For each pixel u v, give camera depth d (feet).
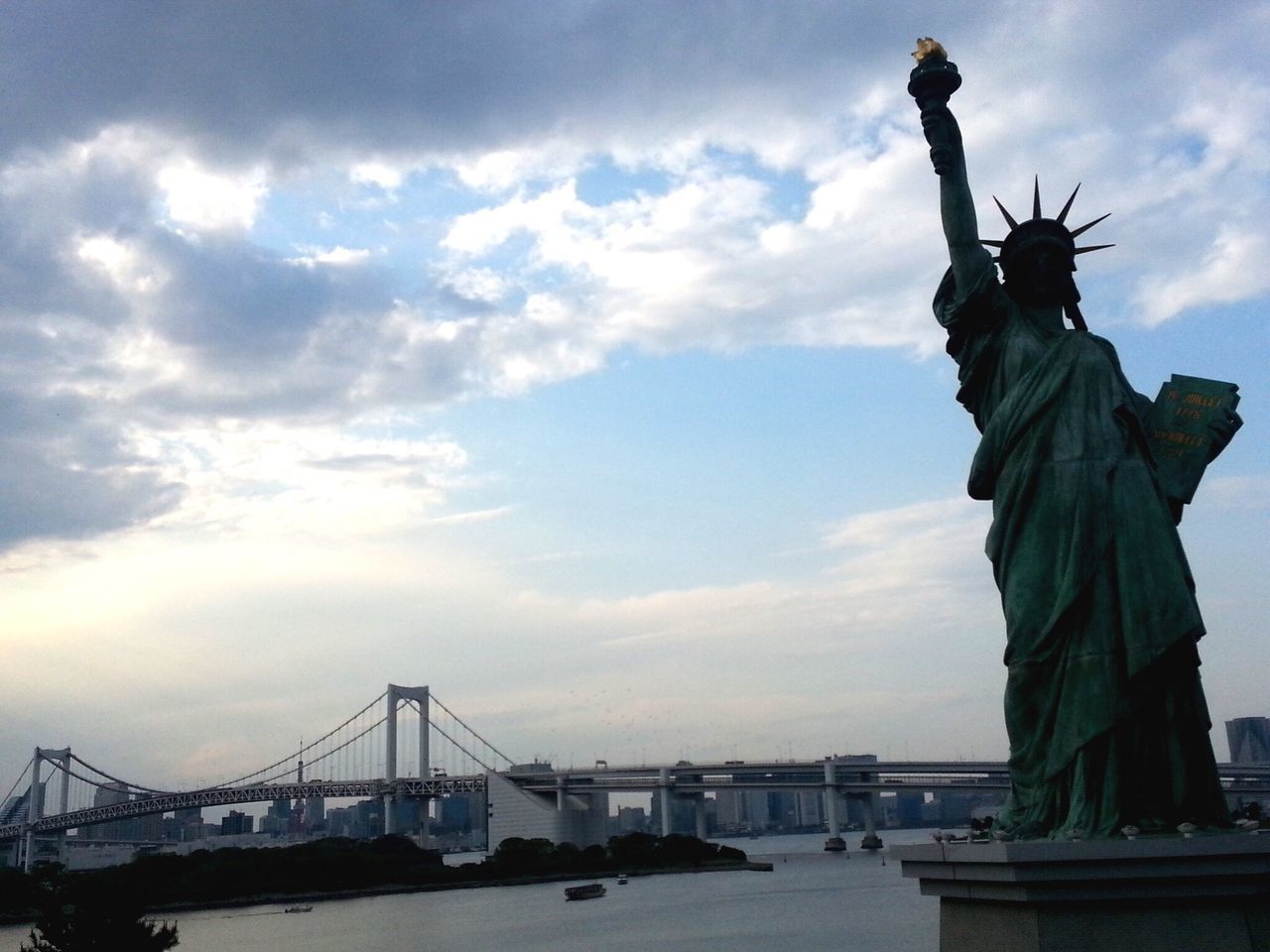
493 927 568.00
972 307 140.97
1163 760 122.52
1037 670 127.85
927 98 143.23
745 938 465.06
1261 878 106.52
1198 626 123.34
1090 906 108.78
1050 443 131.23
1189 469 136.98
